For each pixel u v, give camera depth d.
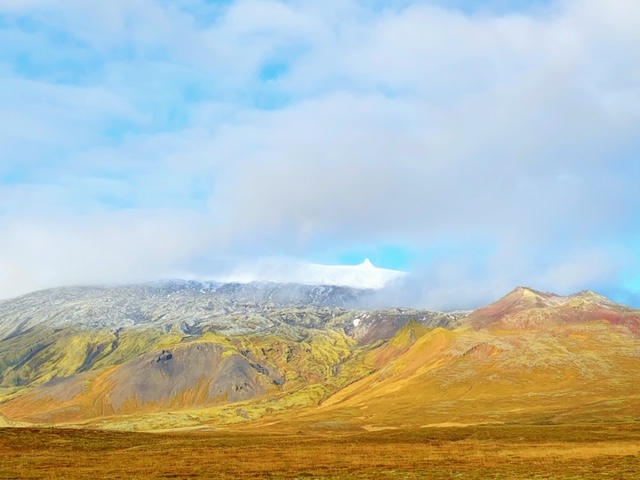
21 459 89.81
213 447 111.12
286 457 83.62
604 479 52.84
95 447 113.62
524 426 154.00
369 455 84.06
